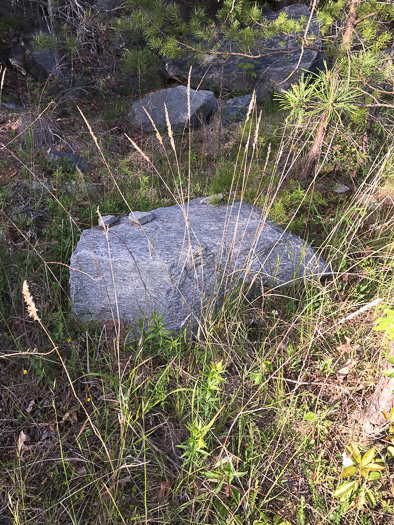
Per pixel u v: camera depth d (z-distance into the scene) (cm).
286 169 531
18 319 332
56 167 524
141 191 498
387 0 456
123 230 385
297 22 500
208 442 255
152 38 532
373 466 215
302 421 270
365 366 305
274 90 804
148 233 376
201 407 272
